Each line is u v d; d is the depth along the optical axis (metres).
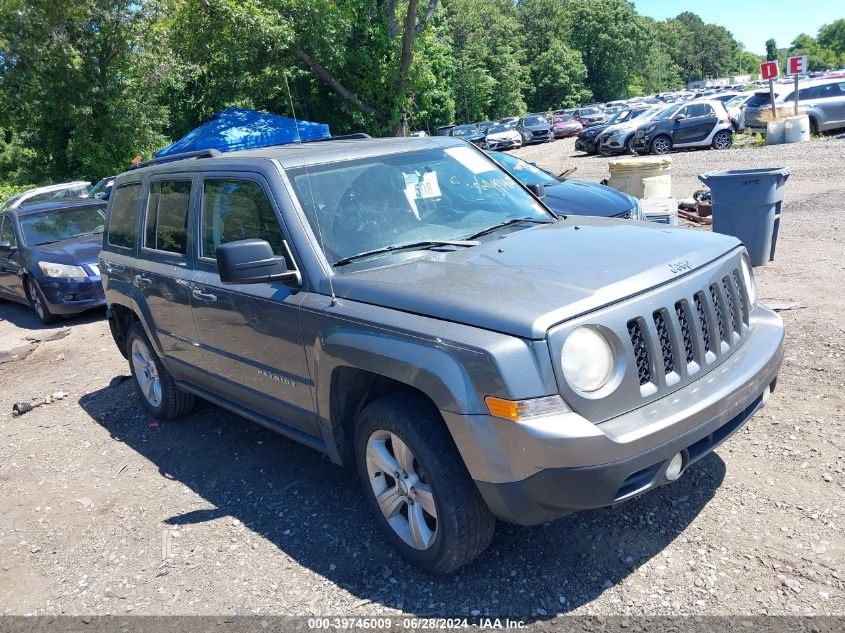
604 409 2.73
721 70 149.00
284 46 21.47
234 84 23.03
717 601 2.83
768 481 3.61
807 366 4.90
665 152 23.25
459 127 41.75
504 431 2.66
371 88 24.48
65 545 3.99
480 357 2.68
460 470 2.94
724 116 22.67
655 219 8.41
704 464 3.85
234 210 4.09
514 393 2.62
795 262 7.66
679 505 3.51
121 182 5.74
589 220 4.08
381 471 3.36
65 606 3.42
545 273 3.04
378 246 3.62
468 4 59.94
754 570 2.98
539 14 84.75
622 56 88.25
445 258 3.44
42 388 7.11
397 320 3.01
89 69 25.62
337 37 22.75
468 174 4.29
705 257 3.24
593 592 2.98
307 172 3.85
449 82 45.06
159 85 26.34
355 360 3.16
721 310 3.21
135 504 4.35
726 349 3.23
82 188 19.70
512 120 43.81
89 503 4.45
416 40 24.78
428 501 3.08
